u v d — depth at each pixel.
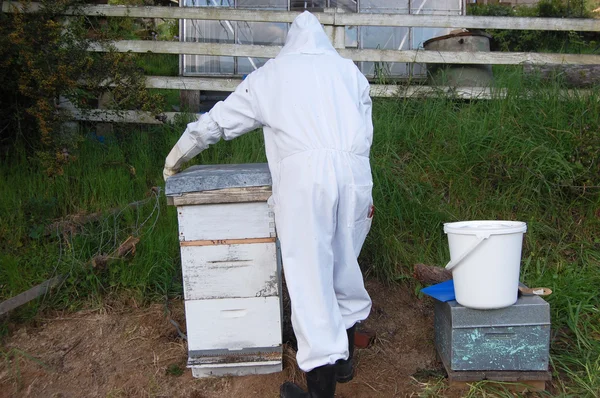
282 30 6.26
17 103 4.32
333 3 6.29
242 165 3.01
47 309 3.30
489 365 2.55
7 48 3.95
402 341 3.05
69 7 4.70
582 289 3.25
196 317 2.59
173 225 3.68
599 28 5.20
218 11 5.11
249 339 2.61
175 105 5.68
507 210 3.86
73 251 3.50
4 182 4.05
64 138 4.19
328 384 2.22
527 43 7.37
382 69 5.46
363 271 3.58
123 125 4.79
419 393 2.62
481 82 5.23
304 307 2.17
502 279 2.43
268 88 2.36
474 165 4.13
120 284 3.43
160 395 2.62
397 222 3.77
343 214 2.24
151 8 5.05
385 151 4.30
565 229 3.79
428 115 4.61
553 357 2.75
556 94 4.54
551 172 3.99
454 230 2.47
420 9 6.32
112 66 4.40
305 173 2.17
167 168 2.69
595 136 3.99
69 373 2.80
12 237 3.61
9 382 2.75
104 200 4.04
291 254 2.20
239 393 2.60
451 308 2.54
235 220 2.50
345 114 2.32
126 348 2.98
